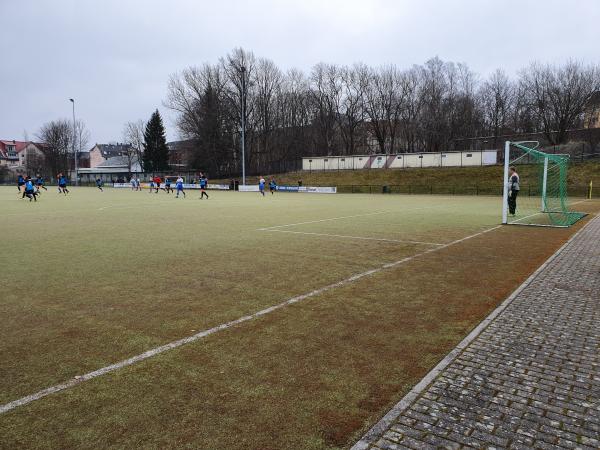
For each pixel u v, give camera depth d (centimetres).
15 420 322
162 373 398
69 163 10206
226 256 974
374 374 394
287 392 361
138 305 610
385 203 2977
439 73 7638
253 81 7081
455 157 5197
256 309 588
